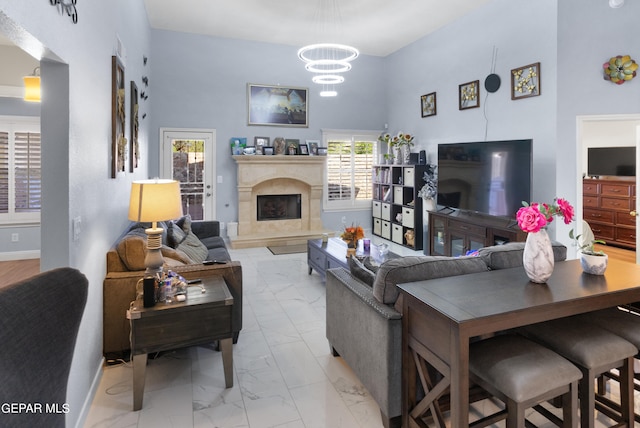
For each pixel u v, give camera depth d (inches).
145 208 94.7
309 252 194.7
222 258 163.3
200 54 264.1
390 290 79.9
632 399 73.3
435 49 251.3
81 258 83.9
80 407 79.6
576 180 170.1
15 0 50.4
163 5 217.3
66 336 35.1
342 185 306.5
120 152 131.4
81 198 84.1
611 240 258.8
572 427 64.9
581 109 168.1
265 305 151.2
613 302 69.9
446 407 78.0
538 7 179.3
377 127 313.4
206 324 90.7
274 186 282.0
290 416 83.3
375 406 87.0
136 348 85.0
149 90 247.1
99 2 101.7
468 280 76.9
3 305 29.0
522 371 61.4
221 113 270.8
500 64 201.0
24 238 217.5
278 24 244.2
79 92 81.7
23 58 205.9
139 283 100.1
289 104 286.8
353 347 92.9
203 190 270.4
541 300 65.0
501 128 201.3
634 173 246.7
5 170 211.6
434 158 255.0
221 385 95.5
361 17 231.1
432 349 67.2
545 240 73.9
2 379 27.0
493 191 186.5
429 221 229.9
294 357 110.0
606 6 162.2
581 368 69.2
